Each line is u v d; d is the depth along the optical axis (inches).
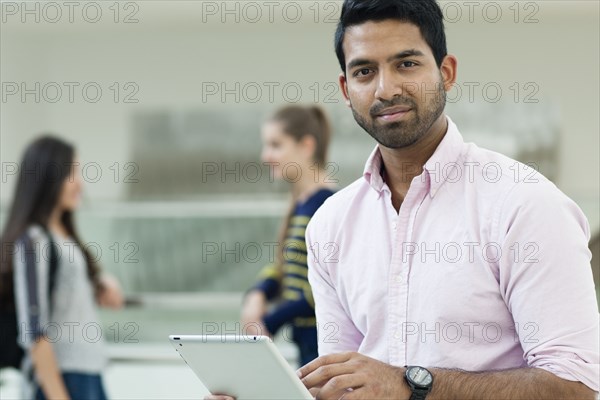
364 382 102.1
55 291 189.6
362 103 109.5
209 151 527.5
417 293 110.8
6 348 187.6
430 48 109.4
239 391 106.2
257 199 525.0
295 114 204.7
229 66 524.1
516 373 102.2
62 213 204.4
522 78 499.8
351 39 109.9
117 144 533.3
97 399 195.8
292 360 256.7
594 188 495.5
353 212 119.3
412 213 113.2
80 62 532.4
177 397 291.9
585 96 498.0
